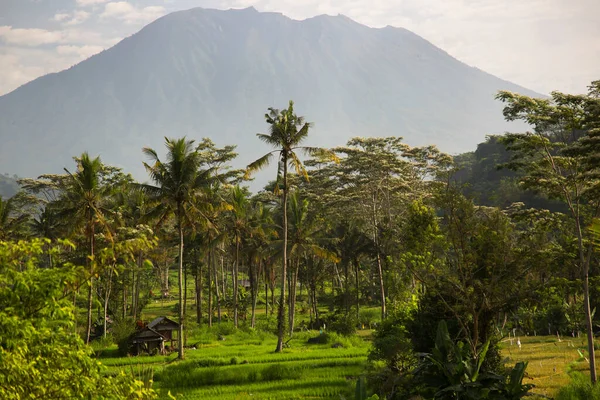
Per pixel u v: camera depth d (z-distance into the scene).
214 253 77.94
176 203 51.84
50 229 75.50
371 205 82.31
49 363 11.08
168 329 55.16
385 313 69.19
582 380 30.67
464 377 21.00
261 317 91.00
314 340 60.34
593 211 34.12
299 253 67.94
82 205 54.34
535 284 31.19
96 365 11.58
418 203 32.75
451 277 29.98
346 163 78.06
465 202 30.30
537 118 32.16
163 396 33.75
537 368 38.03
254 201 96.44
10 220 72.00
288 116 53.41
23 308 10.62
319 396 32.75
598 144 29.77
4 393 10.22
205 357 49.19
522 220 32.72
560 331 60.28
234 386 36.06
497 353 30.88
